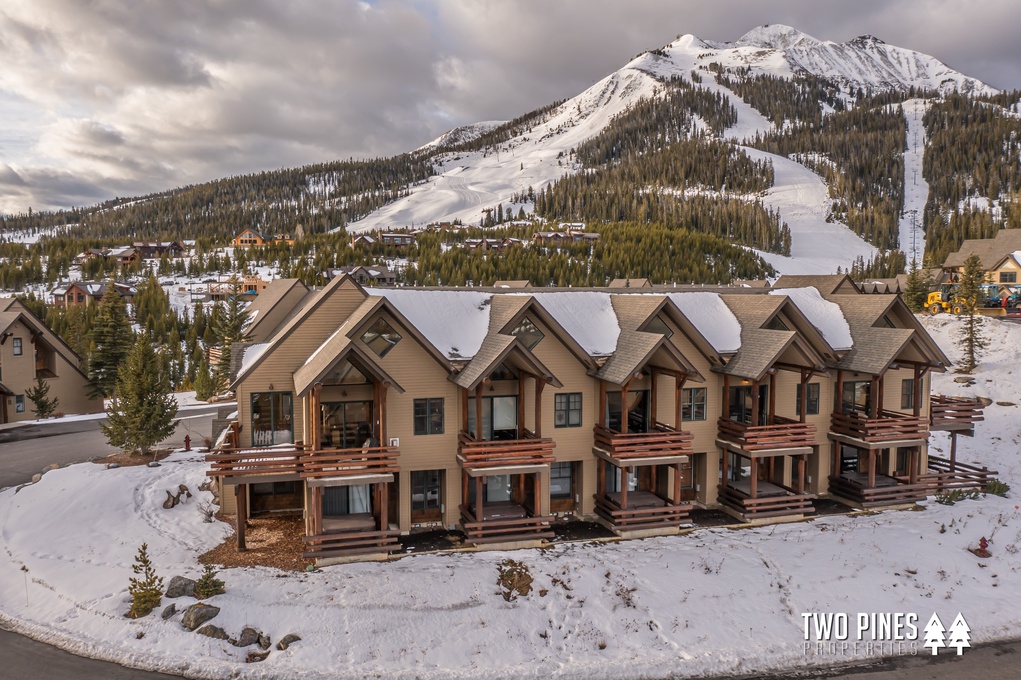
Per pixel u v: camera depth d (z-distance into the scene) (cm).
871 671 1792
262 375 2681
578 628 1923
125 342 5741
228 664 1730
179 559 2309
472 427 2695
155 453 3450
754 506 2753
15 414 4806
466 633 1870
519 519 2480
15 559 2355
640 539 2575
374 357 2523
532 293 3095
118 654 1775
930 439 4109
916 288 7562
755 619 2002
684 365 2600
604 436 2702
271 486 2812
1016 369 4938
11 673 1692
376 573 2155
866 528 2698
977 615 2062
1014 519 2792
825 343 3052
